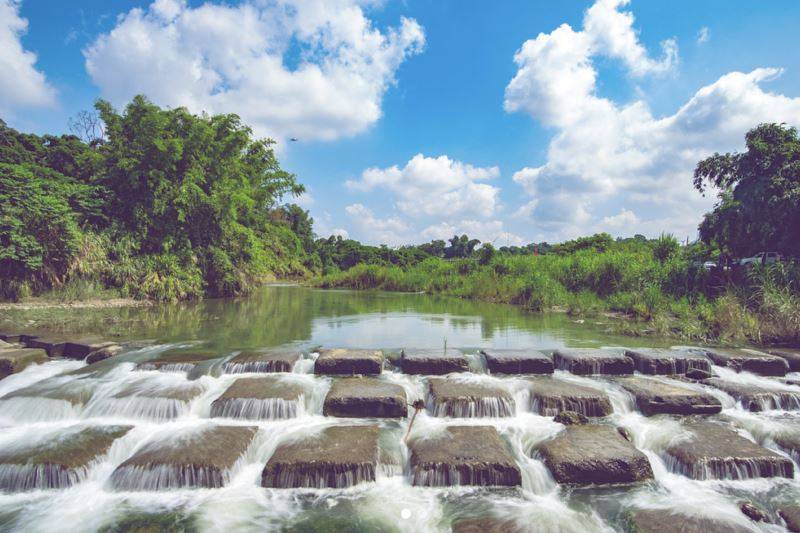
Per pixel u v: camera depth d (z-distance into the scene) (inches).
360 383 197.9
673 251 580.1
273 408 172.6
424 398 192.1
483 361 234.2
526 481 137.3
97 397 181.3
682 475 142.3
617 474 136.6
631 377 222.5
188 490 131.3
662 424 172.6
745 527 113.9
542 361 225.0
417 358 221.3
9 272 414.6
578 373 225.9
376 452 143.3
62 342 250.5
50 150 663.1
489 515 119.8
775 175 421.7
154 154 502.9
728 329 314.3
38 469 132.3
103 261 478.3
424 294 729.6
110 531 113.7
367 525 116.6
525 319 405.1
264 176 840.3
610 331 335.6
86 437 152.4
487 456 139.8
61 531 113.6
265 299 594.2
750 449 148.9
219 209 563.5
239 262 653.3
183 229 558.3
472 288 678.5
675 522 115.6
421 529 115.0
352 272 952.3
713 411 184.4
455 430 160.6
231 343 272.4
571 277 600.4
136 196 516.7
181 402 172.7
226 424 167.3
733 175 466.0
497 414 177.9
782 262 390.9
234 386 189.9
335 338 294.7
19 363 219.8
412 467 137.5
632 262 553.9
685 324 336.5
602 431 161.5
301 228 1825.8
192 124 556.4
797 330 289.0
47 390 185.2
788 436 159.9
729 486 136.7
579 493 132.0
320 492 131.1
